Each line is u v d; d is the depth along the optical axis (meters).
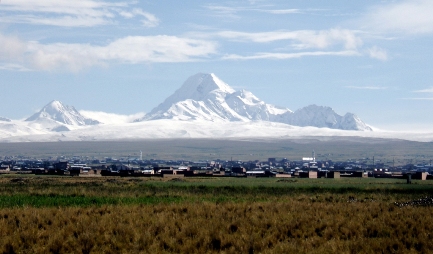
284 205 56.75
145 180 147.25
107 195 79.56
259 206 56.09
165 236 36.25
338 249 33.78
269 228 40.38
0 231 37.38
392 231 39.75
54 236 35.31
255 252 33.12
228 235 36.62
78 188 94.56
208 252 32.66
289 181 152.25
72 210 49.50
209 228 39.19
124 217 44.22
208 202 63.00
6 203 62.06
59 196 76.62
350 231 39.69
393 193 95.44
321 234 39.47
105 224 40.12
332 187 110.62
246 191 96.44
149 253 32.31
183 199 74.00
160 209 52.16
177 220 42.72
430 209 54.31
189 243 34.53
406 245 35.78
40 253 32.44
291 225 41.53
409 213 49.81
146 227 39.50
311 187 109.94
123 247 34.00
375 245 34.75
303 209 53.69
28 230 37.34
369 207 56.12
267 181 149.50
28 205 58.88
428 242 35.75
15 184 110.50
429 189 106.19
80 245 34.25
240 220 43.22
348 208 54.53
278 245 33.88
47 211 47.75
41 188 94.50
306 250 33.19
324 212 50.12
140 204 60.03
